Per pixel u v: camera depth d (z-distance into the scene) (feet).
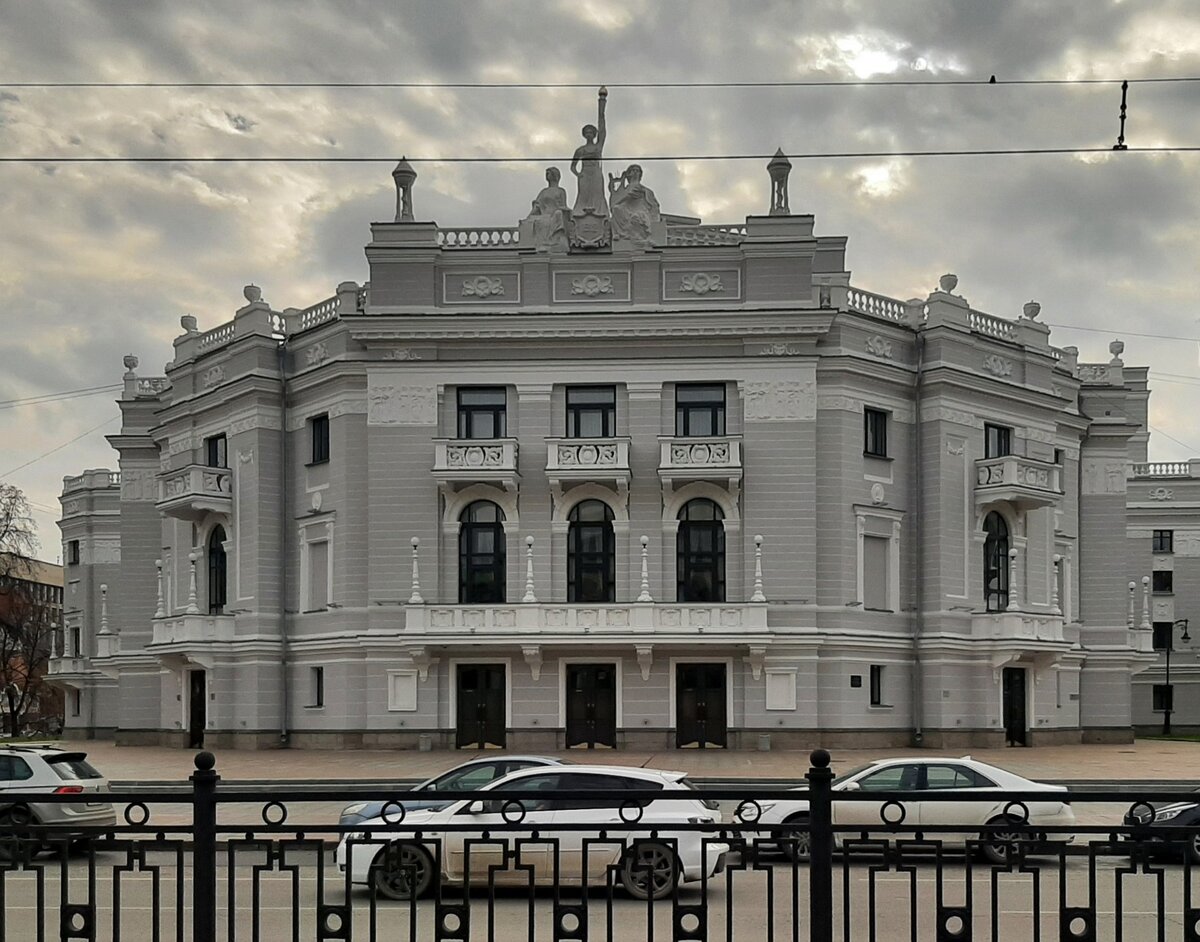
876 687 136.98
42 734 290.97
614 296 135.74
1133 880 58.34
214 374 154.92
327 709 137.90
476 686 132.98
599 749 130.72
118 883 30.04
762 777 100.01
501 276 136.36
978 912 49.44
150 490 171.73
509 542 134.31
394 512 134.82
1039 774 105.19
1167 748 146.00
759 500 133.18
